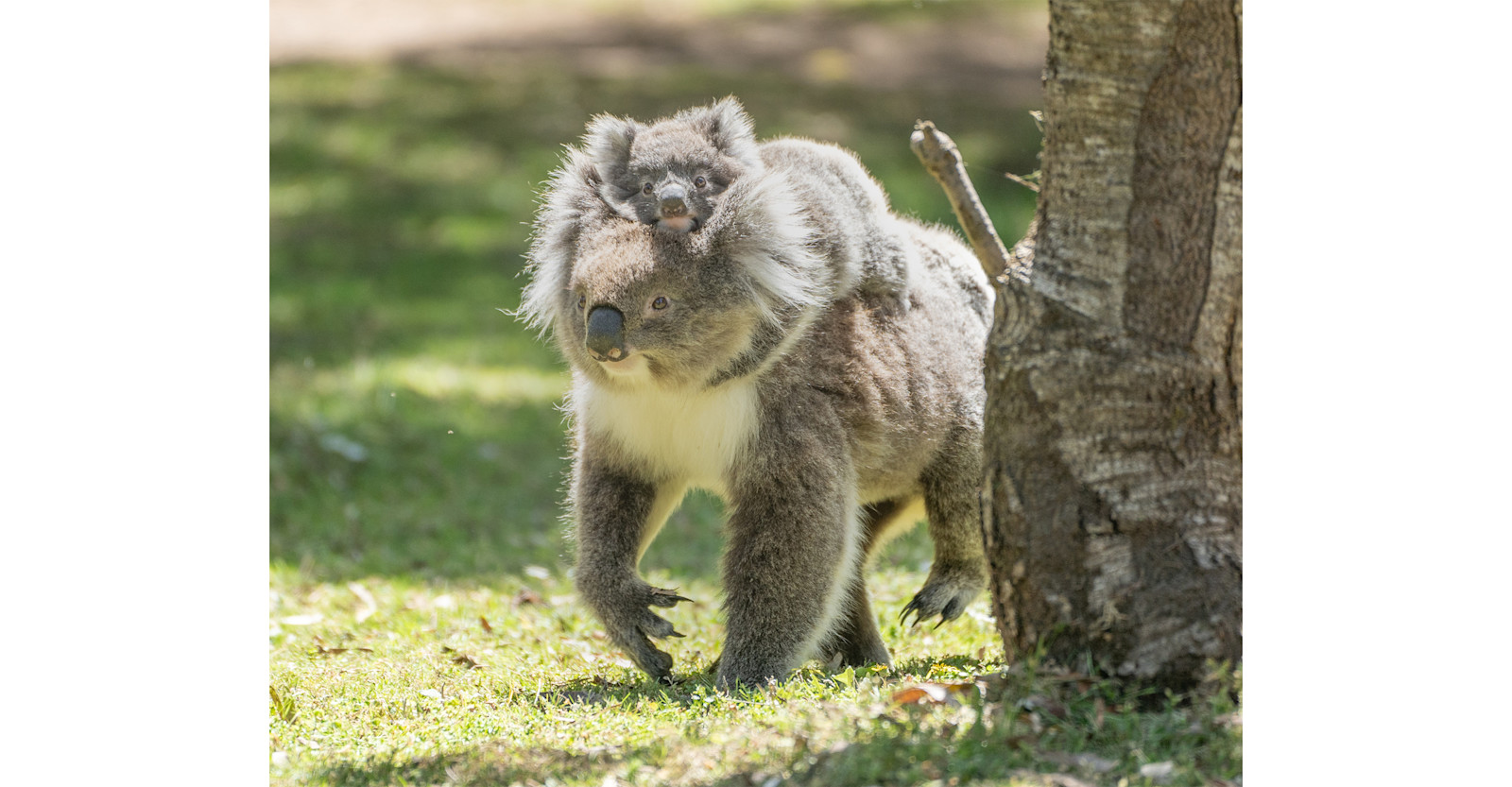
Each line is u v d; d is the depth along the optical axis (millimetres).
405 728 7746
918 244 9867
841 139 29406
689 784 6148
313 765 7078
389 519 14289
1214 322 6703
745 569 8297
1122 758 6145
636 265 7812
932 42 37156
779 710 7230
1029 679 6625
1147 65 6566
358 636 10250
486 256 26109
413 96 33781
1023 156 28797
